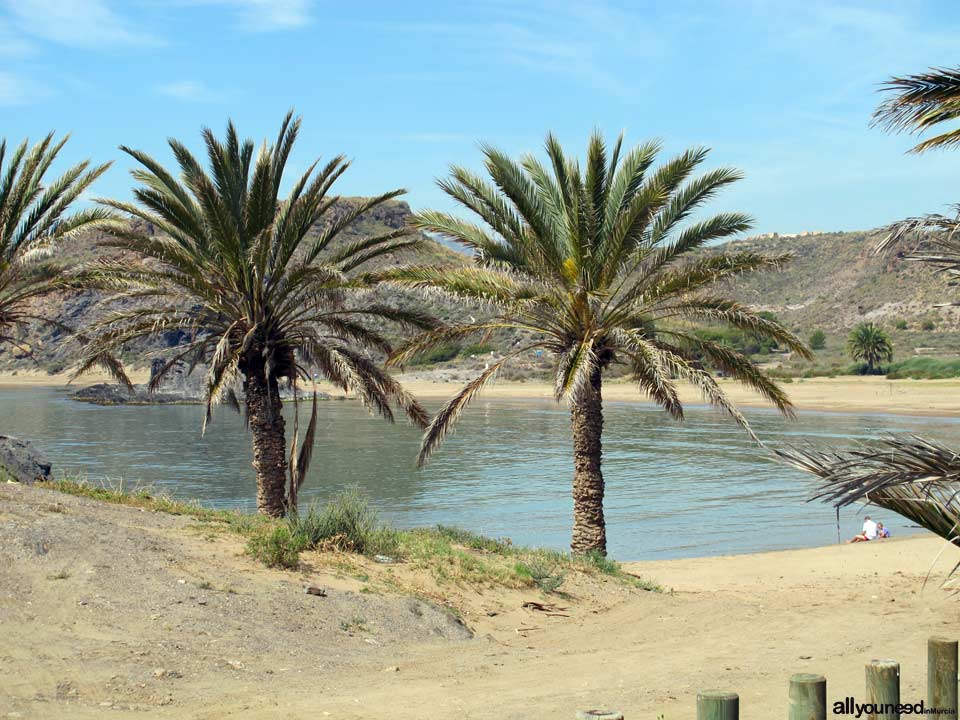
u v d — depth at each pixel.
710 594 16.95
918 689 8.62
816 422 67.44
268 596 11.23
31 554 10.45
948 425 62.62
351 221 19.91
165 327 19.20
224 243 18.25
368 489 36.47
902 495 6.99
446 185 18.03
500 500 33.75
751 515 31.52
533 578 15.07
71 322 118.00
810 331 145.62
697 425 67.31
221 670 8.55
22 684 7.18
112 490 17.12
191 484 36.97
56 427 64.12
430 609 12.52
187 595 10.52
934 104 8.17
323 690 8.38
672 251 18.02
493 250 18.27
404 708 7.77
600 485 18.84
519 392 108.06
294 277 18.53
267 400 19.56
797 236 191.75
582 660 10.63
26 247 20.28
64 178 20.64
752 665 10.20
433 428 18.34
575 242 17.62
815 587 17.44
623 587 16.23
